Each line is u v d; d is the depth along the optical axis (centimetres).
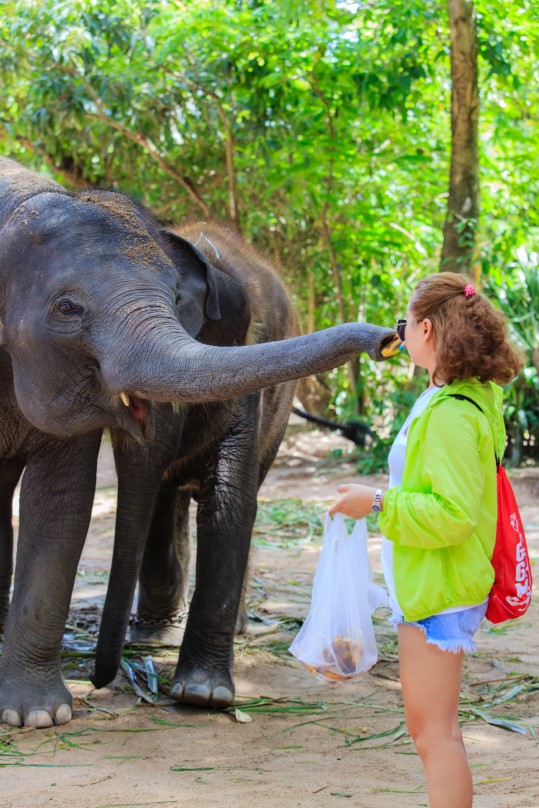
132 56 1053
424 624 244
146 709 380
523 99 1134
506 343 246
